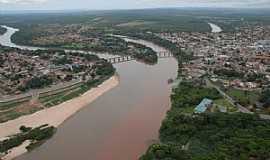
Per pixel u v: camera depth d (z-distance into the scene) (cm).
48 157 14700
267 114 18500
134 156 14638
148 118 18988
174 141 15612
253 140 14312
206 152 14000
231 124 16562
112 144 15825
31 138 16375
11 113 19488
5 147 15388
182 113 18512
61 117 19538
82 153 15012
